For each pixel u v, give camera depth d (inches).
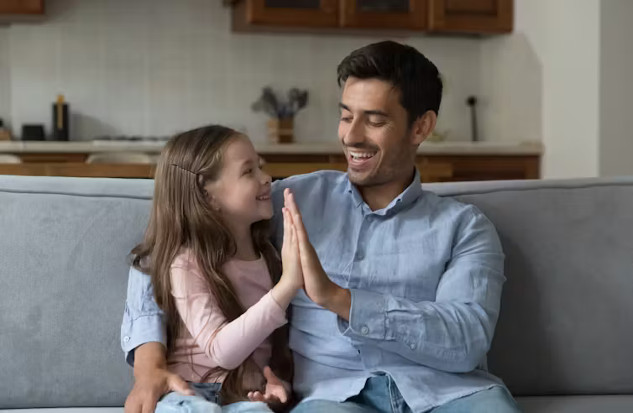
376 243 60.6
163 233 57.5
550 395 65.9
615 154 169.9
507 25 196.9
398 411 55.4
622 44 168.9
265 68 201.3
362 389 56.2
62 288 61.1
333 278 59.9
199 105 198.7
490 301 57.3
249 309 53.9
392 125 60.8
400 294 59.1
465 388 55.4
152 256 57.6
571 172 178.5
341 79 63.1
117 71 194.2
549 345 65.3
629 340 66.1
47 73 190.9
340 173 65.6
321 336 58.1
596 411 60.0
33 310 60.7
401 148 61.7
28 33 189.5
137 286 57.4
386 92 60.3
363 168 61.4
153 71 196.2
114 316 61.2
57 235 61.6
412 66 61.2
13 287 60.7
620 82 169.2
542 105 188.5
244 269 59.0
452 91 211.5
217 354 53.6
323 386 56.9
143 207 63.0
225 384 55.5
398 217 61.3
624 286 66.5
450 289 57.7
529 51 191.3
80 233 61.8
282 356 59.5
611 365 65.8
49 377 60.6
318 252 60.9
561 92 180.7
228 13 198.5
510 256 65.8
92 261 61.6
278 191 64.0
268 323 53.4
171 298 56.1
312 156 183.5
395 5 189.8
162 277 56.2
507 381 64.9
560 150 182.1
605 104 168.9
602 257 66.7
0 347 60.4
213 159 57.8
